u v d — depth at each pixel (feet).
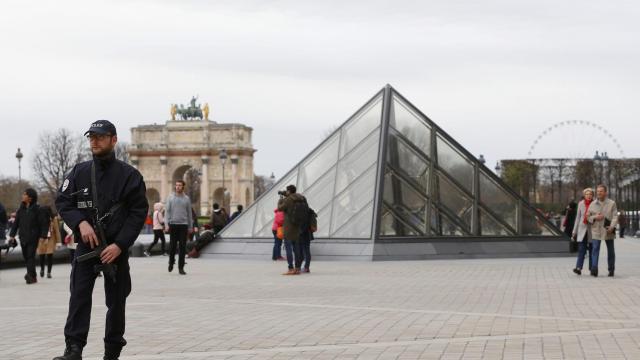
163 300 74.02
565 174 407.85
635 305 67.46
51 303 73.67
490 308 65.92
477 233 141.28
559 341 49.08
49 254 109.50
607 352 45.06
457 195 142.41
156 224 167.63
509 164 419.13
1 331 55.26
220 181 649.61
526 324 56.49
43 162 545.03
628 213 353.92
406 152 140.97
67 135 543.39
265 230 146.30
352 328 55.26
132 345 48.93
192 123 654.53
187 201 108.58
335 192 140.67
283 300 73.36
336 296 76.23
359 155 142.31
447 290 80.84
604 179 415.23
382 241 130.62
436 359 43.73
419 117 146.72
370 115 146.61
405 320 59.00
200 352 46.50
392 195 136.15
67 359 38.19
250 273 108.58
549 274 101.96
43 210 99.71
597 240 99.04
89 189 39.96
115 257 39.22
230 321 59.26
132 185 40.19
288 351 46.65
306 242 107.24
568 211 160.35
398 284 88.02
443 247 135.13
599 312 62.90
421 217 136.87
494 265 119.55
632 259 142.10
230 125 648.79
